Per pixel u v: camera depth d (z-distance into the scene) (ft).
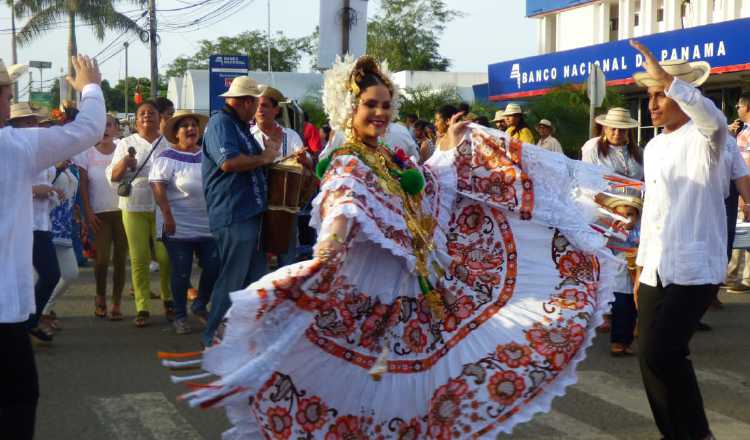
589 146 27.14
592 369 22.18
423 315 13.89
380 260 13.51
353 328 13.28
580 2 99.76
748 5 78.38
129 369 21.98
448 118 32.71
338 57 14.01
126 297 32.12
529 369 14.03
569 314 14.64
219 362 11.83
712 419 18.13
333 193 12.94
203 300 26.86
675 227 15.48
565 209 15.28
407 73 122.01
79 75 13.47
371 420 13.37
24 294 12.52
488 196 15.25
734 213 26.48
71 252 25.81
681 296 15.46
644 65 14.87
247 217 21.90
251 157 21.68
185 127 25.82
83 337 25.58
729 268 33.55
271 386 12.72
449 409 13.66
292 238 25.04
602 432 17.35
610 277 15.10
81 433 17.29
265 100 25.34
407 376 13.58
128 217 26.86
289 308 12.16
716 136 14.97
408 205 13.91
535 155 15.46
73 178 25.80
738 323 27.63
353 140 13.88
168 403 19.17
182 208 25.66
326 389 13.09
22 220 12.53
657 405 15.93
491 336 14.23
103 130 13.25
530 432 17.34
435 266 14.19
